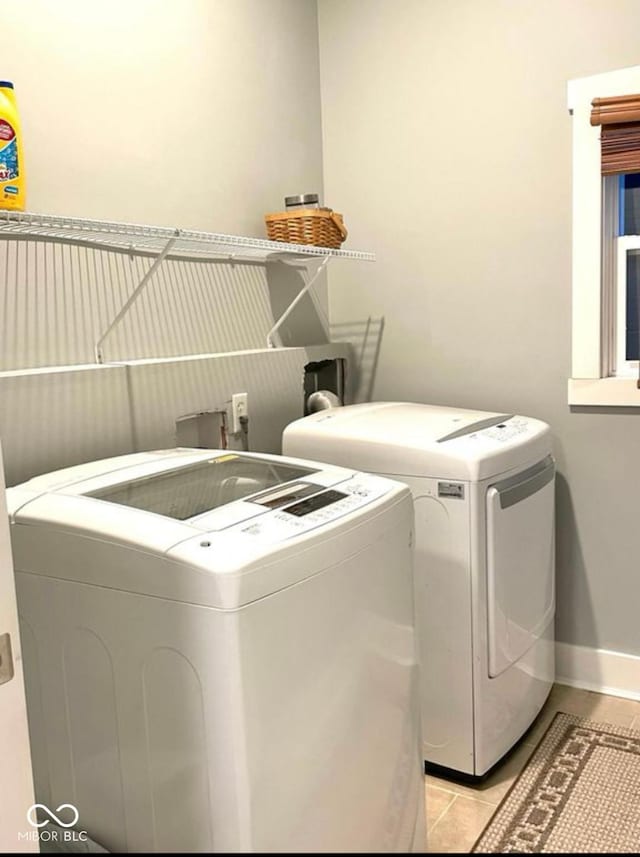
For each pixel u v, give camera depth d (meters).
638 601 2.52
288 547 1.24
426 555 2.04
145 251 2.14
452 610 2.02
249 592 1.16
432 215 2.73
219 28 2.38
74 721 1.37
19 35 1.77
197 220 2.32
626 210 2.51
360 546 1.41
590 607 2.60
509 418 2.36
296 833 1.26
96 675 1.32
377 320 2.90
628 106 2.26
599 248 2.42
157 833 1.28
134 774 1.30
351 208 2.91
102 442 1.87
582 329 2.48
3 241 1.74
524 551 2.16
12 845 1.12
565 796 2.00
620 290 2.53
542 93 2.47
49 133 1.85
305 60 2.81
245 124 2.51
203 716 1.19
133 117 2.08
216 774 1.19
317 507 1.43
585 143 2.40
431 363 2.80
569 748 2.23
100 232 1.80
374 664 1.46
